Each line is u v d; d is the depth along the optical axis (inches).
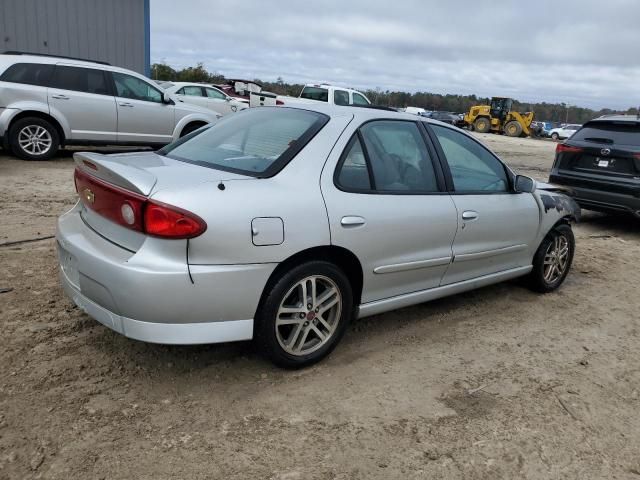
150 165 126.5
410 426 115.0
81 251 116.3
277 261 117.4
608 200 307.7
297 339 129.4
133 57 602.5
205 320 112.7
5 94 362.6
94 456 97.7
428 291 158.1
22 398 111.7
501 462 106.5
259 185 119.3
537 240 192.9
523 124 1590.8
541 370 145.0
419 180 152.6
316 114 142.7
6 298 155.9
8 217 240.1
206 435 106.3
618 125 311.9
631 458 111.8
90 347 133.9
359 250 132.8
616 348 163.5
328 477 98.2
